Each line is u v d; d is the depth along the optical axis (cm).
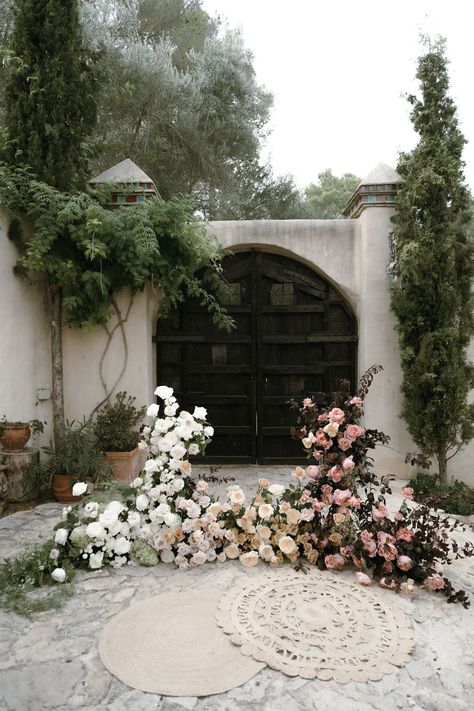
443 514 432
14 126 450
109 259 475
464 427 471
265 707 180
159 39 983
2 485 401
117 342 513
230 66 952
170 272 490
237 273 568
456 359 469
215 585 277
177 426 336
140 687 190
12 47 454
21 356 450
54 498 432
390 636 226
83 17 806
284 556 317
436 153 469
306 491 315
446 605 260
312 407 328
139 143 900
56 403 488
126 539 310
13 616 244
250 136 995
